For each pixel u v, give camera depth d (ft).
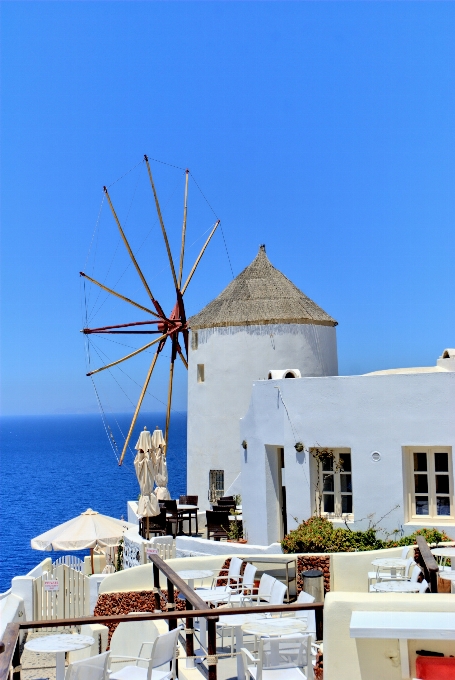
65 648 36.50
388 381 68.03
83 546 84.89
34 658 60.29
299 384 72.02
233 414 105.40
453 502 66.23
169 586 46.16
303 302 109.50
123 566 88.94
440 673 31.19
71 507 267.39
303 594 43.11
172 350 124.98
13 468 476.95
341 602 32.07
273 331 104.99
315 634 40.68
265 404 76.38
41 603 68.90
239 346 105.60
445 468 67.05
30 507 270.87
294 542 66.28
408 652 31.81
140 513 87.10
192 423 110.93
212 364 107.34
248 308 106.42
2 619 57.62
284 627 37.91
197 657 41.22
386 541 65.92
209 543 76.33
